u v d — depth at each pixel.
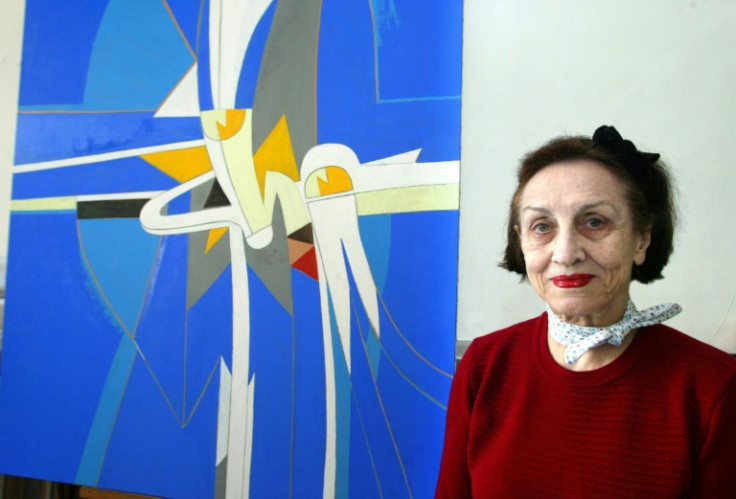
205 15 1.53
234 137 1.49
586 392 0.79
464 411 0.93
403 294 1.34
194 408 1.47
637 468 0.74
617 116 1.28
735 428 0.71
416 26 1.37
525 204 0.85
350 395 1.36
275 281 1.44
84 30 1.62
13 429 1.57
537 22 1.33
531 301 1.31
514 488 0.81
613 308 0.80
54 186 1.61
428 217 1.33
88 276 1.57
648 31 1.27
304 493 1.38
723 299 1.20
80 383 1.54
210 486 1.44
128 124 1.57
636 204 0.79
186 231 1.51
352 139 1.40
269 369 1.43
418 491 1.30
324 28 1.43
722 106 1.22
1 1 1.70
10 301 1.60
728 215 1.21
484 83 1.35
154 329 1.51
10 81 1.67
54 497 1.66
